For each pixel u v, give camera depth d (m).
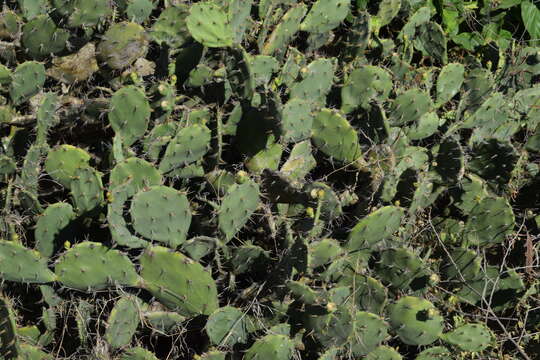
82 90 3.86
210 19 3.71
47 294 3.51
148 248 3.40
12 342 3.39
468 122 4.09
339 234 3.72
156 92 3.68
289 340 3.44
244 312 3.50
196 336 3.61
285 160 3.89
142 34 3.75
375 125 3.86
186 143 3.61
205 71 3.80
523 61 4.21
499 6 4.36
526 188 4.12
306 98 3.92
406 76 4.12
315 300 3.47
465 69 4.25
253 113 3.70
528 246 3.85
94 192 3.50
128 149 3.63
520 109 4.20
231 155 3.84
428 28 4.21
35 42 3.78
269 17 4.04
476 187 3.92
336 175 3.92
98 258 3.40
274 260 3.62
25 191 3.56
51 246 3.56
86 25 3.76
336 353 3.58
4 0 3.88
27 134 3.76
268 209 3.67
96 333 3.50
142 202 3.41
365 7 4.29
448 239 3.93
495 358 3.77
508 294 3.81
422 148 3.93
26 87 3.72
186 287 3.44
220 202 3.64
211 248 3.52
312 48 4.18
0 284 3.52
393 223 3.62
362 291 3.62
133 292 3.51
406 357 3.76
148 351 3.47
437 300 3.79
